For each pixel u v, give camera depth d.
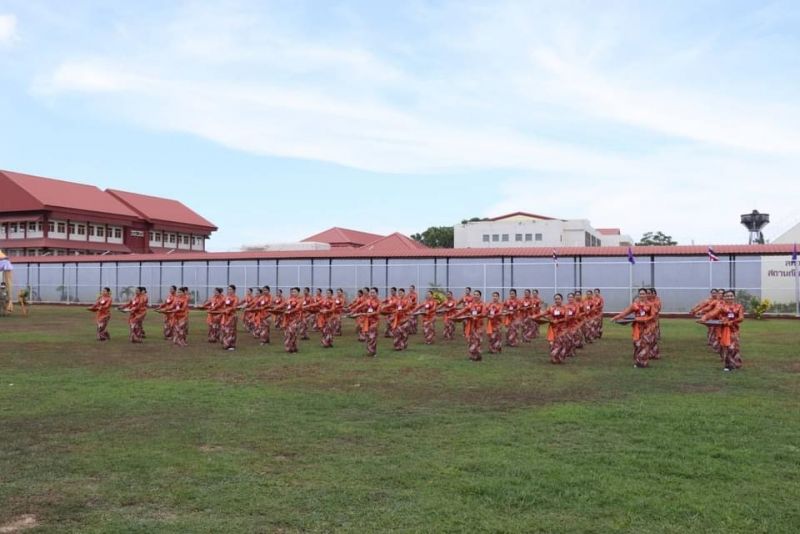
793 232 41.50
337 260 40.62
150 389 13.52
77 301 47.81
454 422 10.60
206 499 7.14
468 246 57.44
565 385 14.15
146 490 7.42
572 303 20.00
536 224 56.22
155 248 66.94
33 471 8.09
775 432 9.84
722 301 16.92
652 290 17.55
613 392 13.27
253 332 25.81
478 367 16.97
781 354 19.16
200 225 71.62
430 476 7.87
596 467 8.19
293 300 20.67
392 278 39.47
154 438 9.60
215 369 16.50
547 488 7.45
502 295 37.53
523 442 9.38
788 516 6.63
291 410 11.52
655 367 16.80
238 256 42.88
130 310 23.05
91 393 13.06
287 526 6.45
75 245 58.00
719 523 6.46
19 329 28.02
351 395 12.93
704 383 14.34
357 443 9.37
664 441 9.35
